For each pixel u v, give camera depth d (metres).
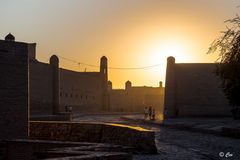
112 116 64.38
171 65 52.94
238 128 26.38
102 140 19.17
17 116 18.05
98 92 78.19
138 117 56.53
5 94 17.59
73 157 9.85
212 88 52.12
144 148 16.12
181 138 25.86
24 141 15.43
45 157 11.52
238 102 25.39
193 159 15.23
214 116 51.50
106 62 81.94
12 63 17.94
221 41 16.17
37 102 48.12
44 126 20.97
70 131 20.38
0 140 16.33
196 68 52.94
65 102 58.75
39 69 48.84
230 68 16.28
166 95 52.66
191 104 52.19
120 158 10.76
